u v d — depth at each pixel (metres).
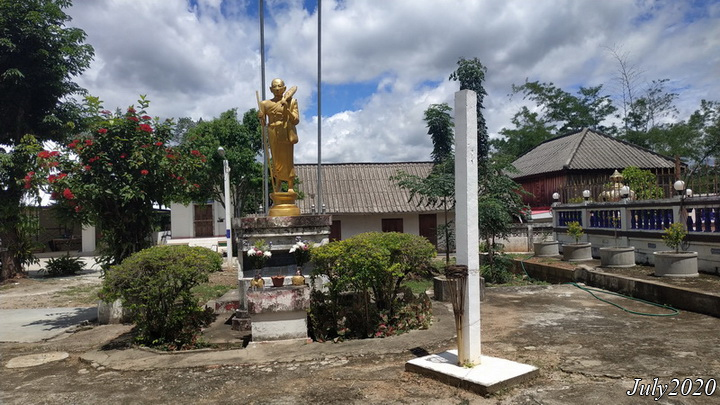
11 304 12.79
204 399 5.03
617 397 4.54
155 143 9.29
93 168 8.80
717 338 6.39
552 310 8.70
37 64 18.38
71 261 20.06
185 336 7.13
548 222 23.03
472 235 5.30
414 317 7.47
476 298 5.34
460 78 14.52
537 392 4.74
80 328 9.06
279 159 8.67
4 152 17.91
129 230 9.40
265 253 7.86
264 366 6.00
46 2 18.56
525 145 40.72
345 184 26.44
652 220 12.91
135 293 6.99
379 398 4.78
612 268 12.54
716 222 10.66
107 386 5.61
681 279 10.19
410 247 7.54
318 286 8.41
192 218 28.36
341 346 6.54
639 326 7.23
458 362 5.35
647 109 39.50
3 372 6.45
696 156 35.19
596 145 25.95
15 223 18.06
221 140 22.31
